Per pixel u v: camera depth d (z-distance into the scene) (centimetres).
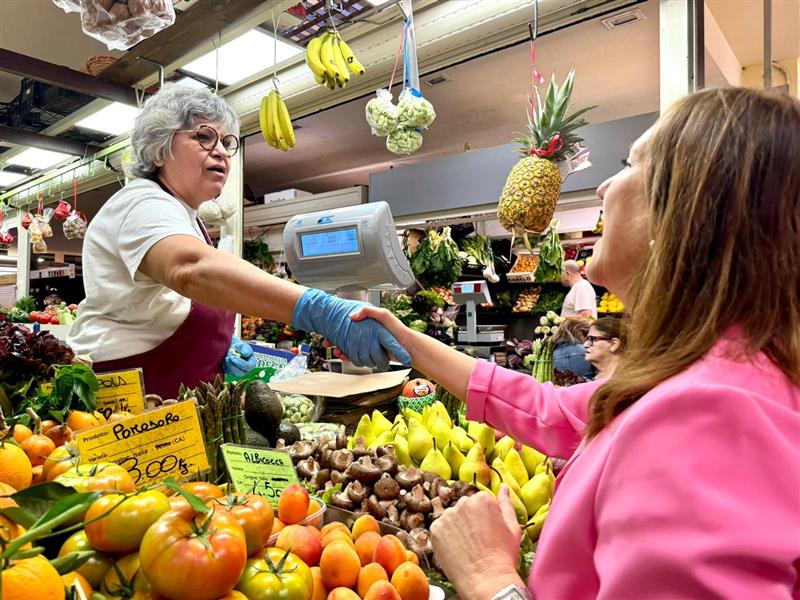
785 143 64
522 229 229
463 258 462
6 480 82
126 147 426
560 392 127
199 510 72
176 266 145
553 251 353
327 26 290
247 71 334
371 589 92
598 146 274
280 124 298
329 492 139
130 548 75
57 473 92
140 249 156
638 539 54
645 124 262
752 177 63
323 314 130
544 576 71
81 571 74
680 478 54
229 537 73
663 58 238
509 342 504
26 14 376
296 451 162
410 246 497
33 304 669
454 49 285
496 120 516
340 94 334
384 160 645
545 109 220
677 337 66
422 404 237
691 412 56
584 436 81
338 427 230
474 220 389
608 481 60
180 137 188
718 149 65
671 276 67
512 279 561
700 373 61
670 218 68
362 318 130
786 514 51
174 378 196
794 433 55
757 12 304
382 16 289
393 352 129
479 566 83
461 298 449
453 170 333
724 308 63
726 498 52
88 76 319
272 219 495
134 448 104
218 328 205
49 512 56
